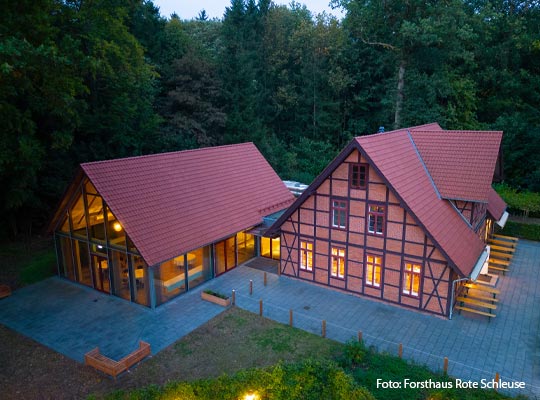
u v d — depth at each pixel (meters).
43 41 20.98
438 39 37.06
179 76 41.41
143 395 12.23
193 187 23.98
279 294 21.50
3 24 19.12
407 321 18.67
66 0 26.34
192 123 40.72
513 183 37.84
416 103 40.47
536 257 26.25
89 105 32.03
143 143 36.31
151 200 21.34
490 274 23.39
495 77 43.41
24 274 24.05
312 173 47.31
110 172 20.73
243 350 16.58
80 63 21.47
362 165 19.70
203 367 15.52
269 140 47.66
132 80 32.53
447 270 18.30
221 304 20.36
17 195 25.20
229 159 27.78
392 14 41.06
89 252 21.75
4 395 14.16
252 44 52.75
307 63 49.44
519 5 45.34
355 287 21.12
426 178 21.86
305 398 12.38
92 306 20.44
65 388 14.49
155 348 16.78
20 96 24.14
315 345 16.84
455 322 18.48
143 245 19.17
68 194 21.03
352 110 50.94
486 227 26.33
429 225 18.58
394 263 19.69
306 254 22.58
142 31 43.03
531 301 20.34
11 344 17.25
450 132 23.25
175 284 21.09
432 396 13.05
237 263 25.20
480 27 41.31
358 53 47.88
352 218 20.55
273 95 52.31
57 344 17.20
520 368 15.22
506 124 38.69
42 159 28.31
